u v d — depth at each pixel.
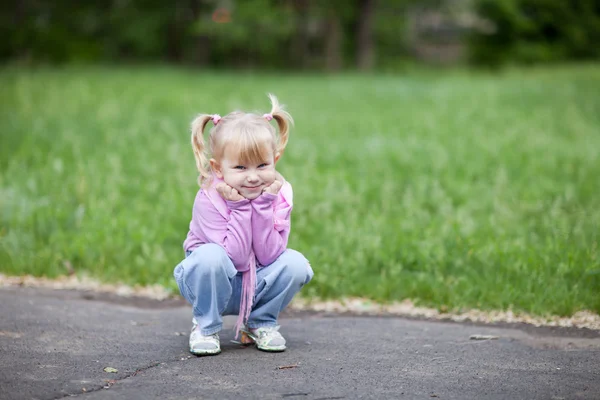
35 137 12.02
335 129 14.62
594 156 11.26
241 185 4.21
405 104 19.20
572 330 5.06
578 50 43.78
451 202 8.32
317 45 50.75
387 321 5.32
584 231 6.83
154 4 46.44
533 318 5.34
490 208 8.20
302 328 5.09
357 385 3.81
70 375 3.88
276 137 4.37
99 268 6.35
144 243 6.54
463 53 50.75
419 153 11.55
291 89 23.12
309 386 3.78
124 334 4.79
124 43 48.28
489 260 6.24
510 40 44.34
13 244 6.69
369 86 24.67
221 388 3.72
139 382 3.80
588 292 5.54
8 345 4.41
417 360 4.30
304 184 8.95
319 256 6.34
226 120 4.27
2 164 10.07
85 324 5.00
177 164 10.23
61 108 16.03
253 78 28.17
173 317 5.34
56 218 7.40
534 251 6.30
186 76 27.83
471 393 3.72
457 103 19.03
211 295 4.24
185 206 7.89
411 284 5.93
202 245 4.25
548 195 8.70
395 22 50.53
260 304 4.46
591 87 22.86
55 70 28.00
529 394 3.72
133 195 8.66
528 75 28.70
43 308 5.37
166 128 13.51
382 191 8.86
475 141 12.78
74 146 11.25
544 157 11.14
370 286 5.95
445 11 51.88
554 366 4.22
